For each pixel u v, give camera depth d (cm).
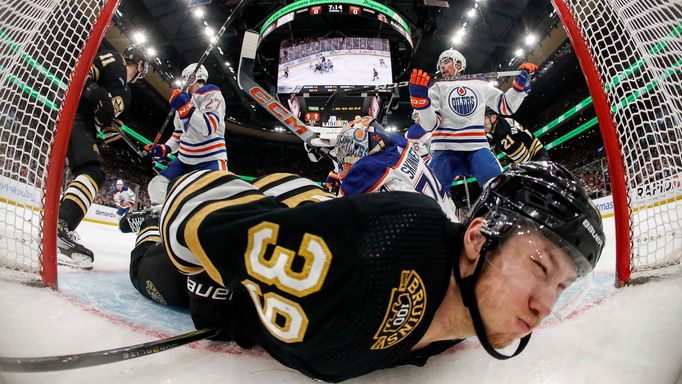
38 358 79
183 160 371
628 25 165
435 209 89
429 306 81
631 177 163
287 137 2475
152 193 375
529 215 79
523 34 1570
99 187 243
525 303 78
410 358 95
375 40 1576
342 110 1688
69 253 214
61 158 153
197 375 92
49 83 158
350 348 80
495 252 80
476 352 106
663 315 111
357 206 79
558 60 1620
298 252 77
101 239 458
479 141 363
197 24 1555
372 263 74
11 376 76
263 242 80
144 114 1984
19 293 130
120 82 286
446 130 367
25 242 150
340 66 1562
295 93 1568
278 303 81
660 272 150
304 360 87
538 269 77
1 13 141
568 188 83
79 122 244
